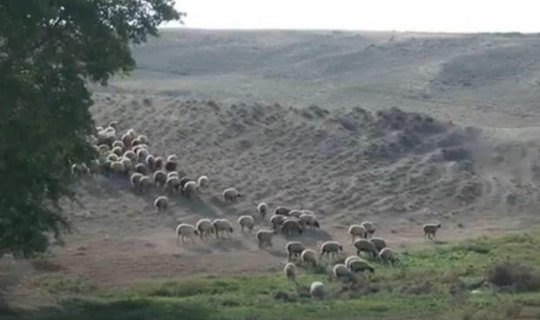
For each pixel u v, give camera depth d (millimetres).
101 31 92625
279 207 175375
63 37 92875
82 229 159250
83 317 98125
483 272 127875
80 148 106062
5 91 87938
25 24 86375
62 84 91938
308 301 109812
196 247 151125
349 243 158625
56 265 134750
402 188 197875
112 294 116562
